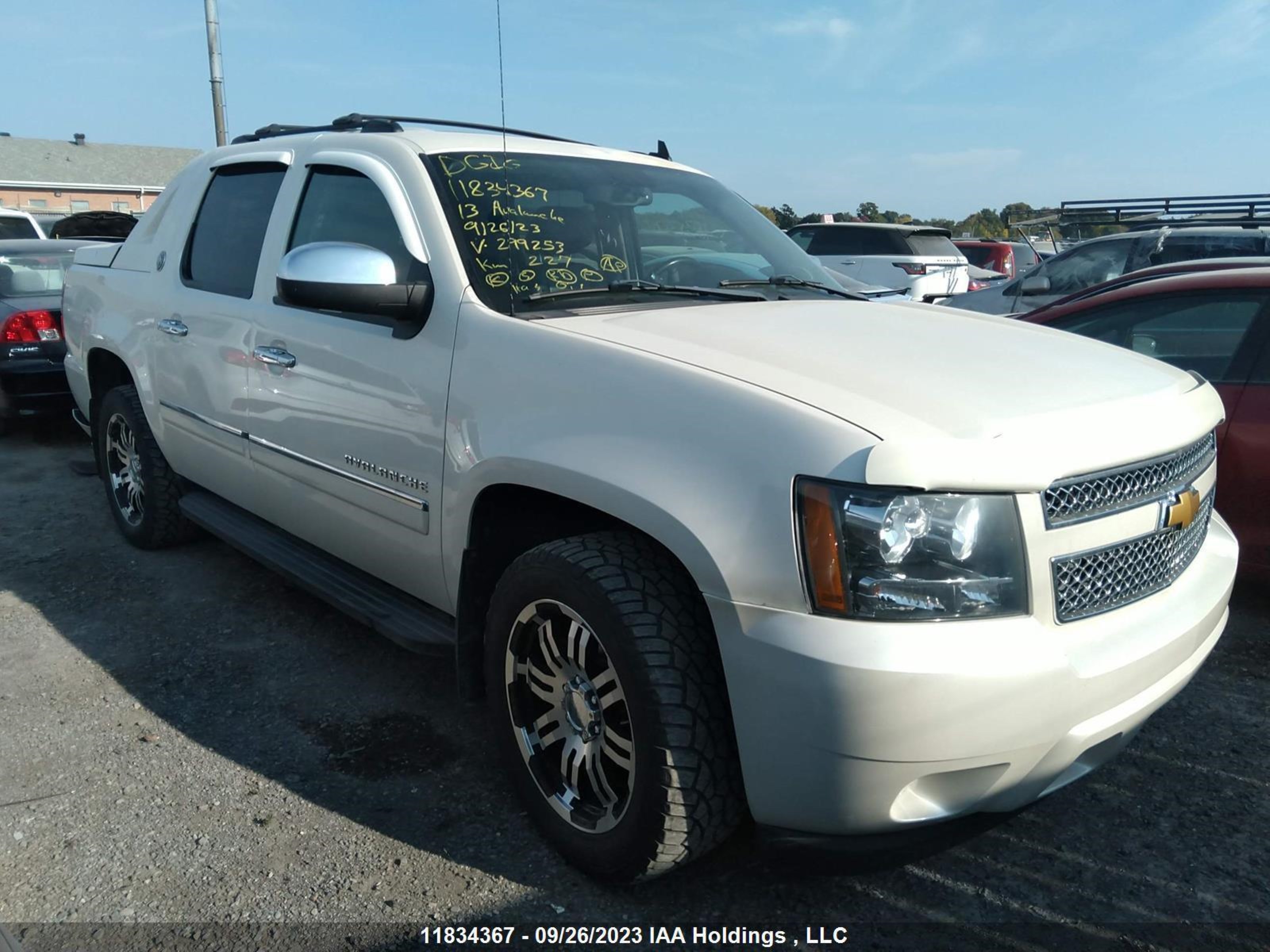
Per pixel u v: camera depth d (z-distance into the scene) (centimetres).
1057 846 272
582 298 291
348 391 311
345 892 247
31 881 250
